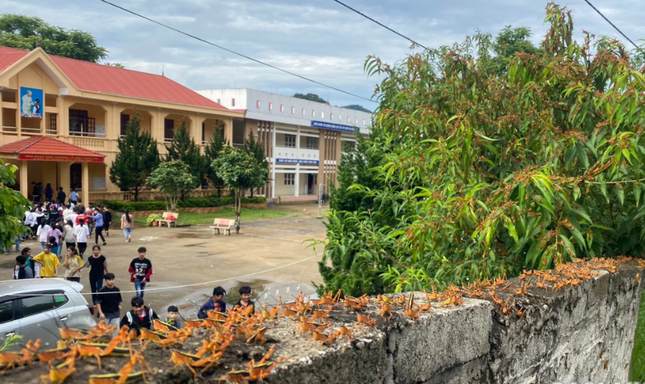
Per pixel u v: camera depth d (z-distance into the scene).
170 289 12.50
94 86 30.83
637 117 3.85
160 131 33.44
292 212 35.25
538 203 3.42
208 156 34.44
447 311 2.08
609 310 3.66
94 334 1.27
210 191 36.66
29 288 7.59
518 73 4.66
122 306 10.81
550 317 2.79
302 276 14.25
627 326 4.10
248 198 37.69
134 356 1.11
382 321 1.83
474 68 5.21
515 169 4.36
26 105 26.50
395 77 6.42
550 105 4.45
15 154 24.59
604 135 4.13
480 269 4.20
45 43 43.50
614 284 3.68
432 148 4.11
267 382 1.30
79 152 27.08
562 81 4.53
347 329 1.66
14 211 6.94
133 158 29.62
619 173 3.65
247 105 39.69
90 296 10.66
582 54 4.86
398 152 5.48
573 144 3.78
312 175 50.53
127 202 29.08
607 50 4.62
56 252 15.48
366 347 1.64
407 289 4.31
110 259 16.33
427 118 4.62
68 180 28.58
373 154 7.06
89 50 47.47
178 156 32.31
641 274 4.15
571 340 3.11
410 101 5.80
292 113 44.25
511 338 2.44
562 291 2.91
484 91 4.98
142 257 10.96
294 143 46.84
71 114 31.00
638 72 3.80
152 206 29.88
